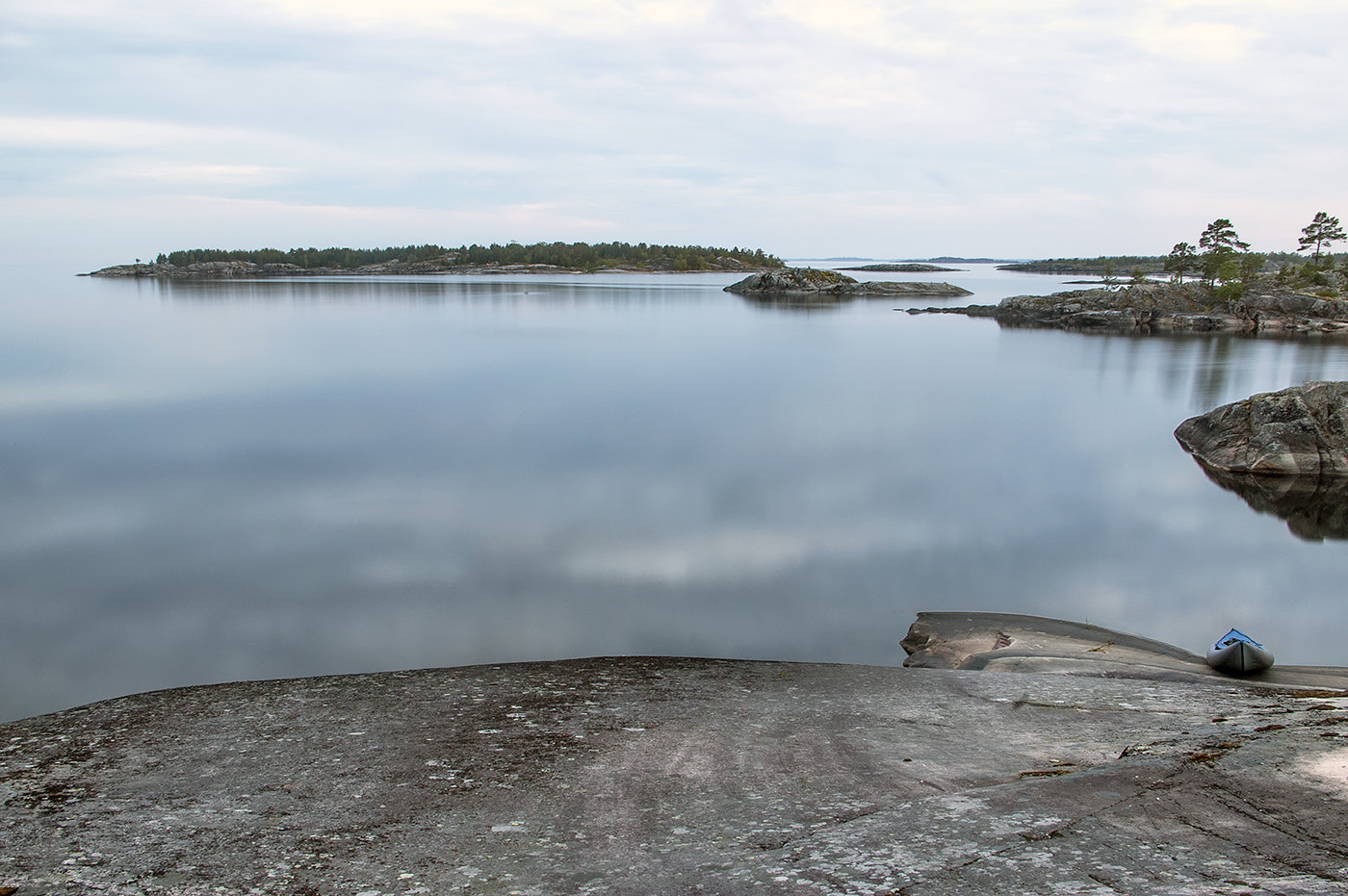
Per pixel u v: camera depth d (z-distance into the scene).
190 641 16.70
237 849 5.41
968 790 5.93
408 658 15.77
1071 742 7.51
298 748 7.95
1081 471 32.75
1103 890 4.08
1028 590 19.55
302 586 19.86
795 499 28.30
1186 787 5.54
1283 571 20.98
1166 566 21.38
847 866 4.60
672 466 33.28
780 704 9.60
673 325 102.69
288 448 36.62
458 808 6.14
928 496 28.80
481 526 24.97
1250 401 34.62
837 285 185.25
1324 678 12.95
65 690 14.59
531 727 8.62
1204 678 12.77
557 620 17.58
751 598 18.91
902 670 12.09
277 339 84.19
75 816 6.13
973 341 85.50
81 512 26.64
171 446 36.94
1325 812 4.98
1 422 42.34
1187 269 119.31
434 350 75.12
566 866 4.95
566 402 49.12
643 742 7.91
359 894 4.67
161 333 89.94
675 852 5.10
